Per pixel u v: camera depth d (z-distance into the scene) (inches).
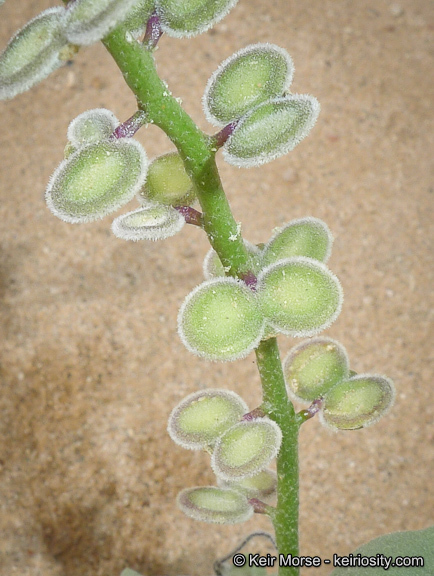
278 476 3.5
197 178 2.9
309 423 5.5
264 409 3.3
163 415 5.6
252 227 6.3
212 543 5.2
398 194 6.3
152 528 5.2
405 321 5.8
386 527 5.1
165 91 2.8
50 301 6.1
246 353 3.0
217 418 3.3
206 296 3.0
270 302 3.0
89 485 5.4
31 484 5.4
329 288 3.0
